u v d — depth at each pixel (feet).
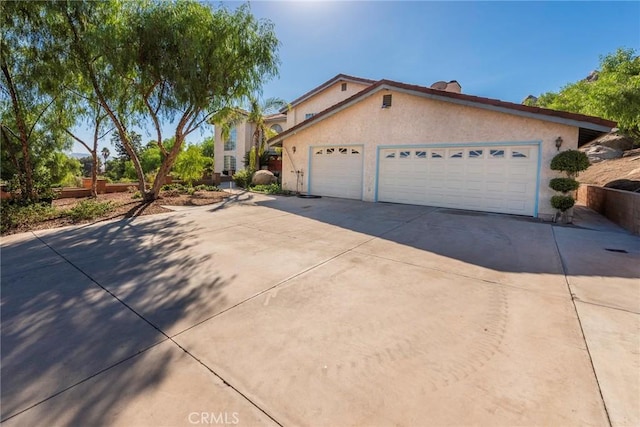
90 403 6.41
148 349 8.32
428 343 8.68
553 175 28.22
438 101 34.06
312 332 9.25
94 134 43.21
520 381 7.13
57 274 13.88
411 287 12.66
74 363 7.71
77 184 59.26
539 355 8.09
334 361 7.88
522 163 29.68
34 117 32.48
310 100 73.36
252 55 33.04
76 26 27.91
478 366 7.67
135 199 39.32
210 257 16.43
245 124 86.79
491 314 10.34
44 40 27.30
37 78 28.02
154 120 35.12
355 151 41.93
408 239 20.54
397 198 38.19
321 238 20.71
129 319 9.95
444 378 7.25
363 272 14.37
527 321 9.86
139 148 107.24
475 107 31.63
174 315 10.23
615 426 5.89
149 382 7.05
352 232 22.52
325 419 6.09
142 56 29.22
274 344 8.61
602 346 8.46
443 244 19.34
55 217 26.66
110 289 12.28
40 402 6.43
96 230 22.65
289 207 34.71
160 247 18.28
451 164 33.88
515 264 15.56
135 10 28.50
